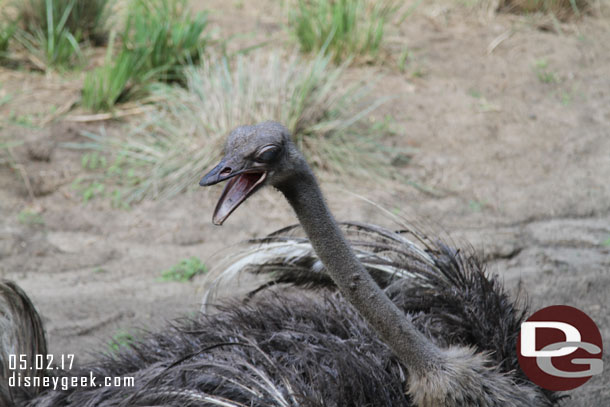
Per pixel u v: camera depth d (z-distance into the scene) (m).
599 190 13.98
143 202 13.41
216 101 14.77
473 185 14.06
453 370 6.31
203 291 11.14
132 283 11.38
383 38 19.17
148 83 16.42
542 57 19.02
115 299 10.95
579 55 19.20
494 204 13.50
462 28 20.39
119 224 12.83
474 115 16.31
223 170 5.62
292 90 14.81
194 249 12.23
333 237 6.02
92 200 13.35
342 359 6.78
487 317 7.74
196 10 20.27
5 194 13.29
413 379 6.38
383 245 8.09
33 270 11.62
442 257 8.18
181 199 13.51
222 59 16.16
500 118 16.28
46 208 13.10
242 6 20.80
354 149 14.61
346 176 14.09
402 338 6.28
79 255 12.02
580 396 8.98
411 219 12.86
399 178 14.16
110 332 10.15
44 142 14.54
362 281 6.13
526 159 14.96
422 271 7.91
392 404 6.72
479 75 18.02
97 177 13.93
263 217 13.05
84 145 14.59
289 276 8.34
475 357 6.58
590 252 12.24
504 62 18.69
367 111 15.19
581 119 16.42
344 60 17.94
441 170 14.47
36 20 17.81
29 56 17.17
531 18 21.06
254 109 14.46
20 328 7.34
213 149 14.16
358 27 18.89
